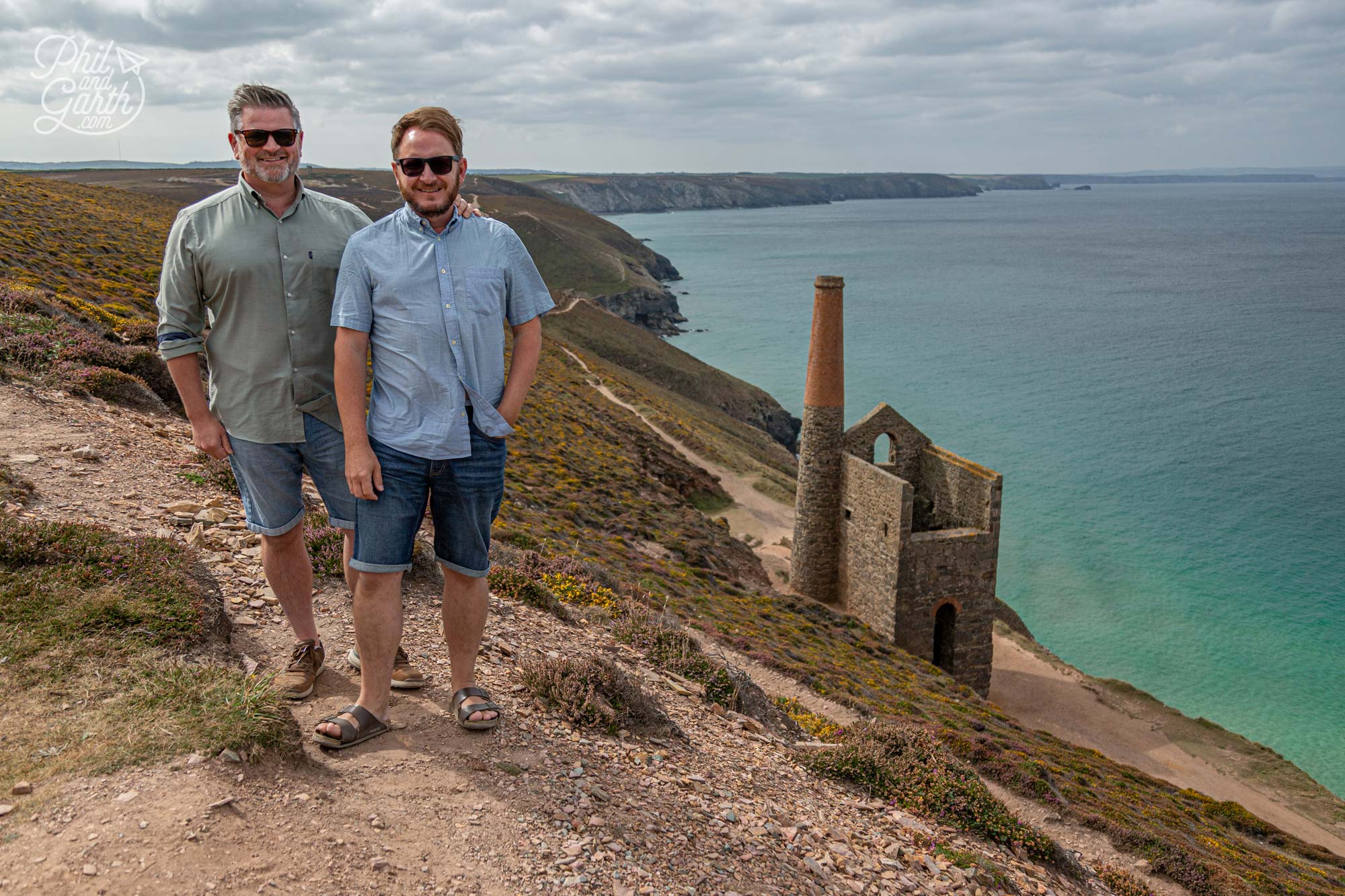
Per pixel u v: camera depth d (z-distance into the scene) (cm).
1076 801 1770
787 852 563
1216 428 9831
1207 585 6100
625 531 3200
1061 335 15400
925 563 3334
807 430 3700
